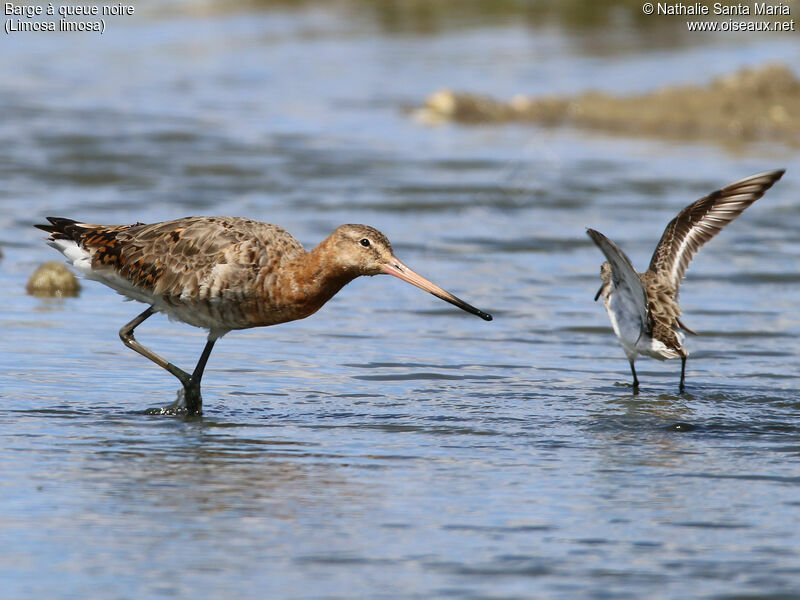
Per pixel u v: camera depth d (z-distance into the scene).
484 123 31.03
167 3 50.78
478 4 49.91
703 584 7.82
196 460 10.27
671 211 21.59
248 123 29.91
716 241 20.02
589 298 16.77
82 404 11.93
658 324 12.48
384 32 44.56
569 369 13.67
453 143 28.11
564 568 8.05
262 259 11.73
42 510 8.95
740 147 28.00
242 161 25.22
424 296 16.97
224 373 13.28
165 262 11.83
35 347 13.94
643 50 40.53
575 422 11.63
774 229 20.72
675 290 12.83
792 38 42.66
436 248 19.14
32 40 42.47
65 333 14.62
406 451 10.65
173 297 11.84
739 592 7.70
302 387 12.78
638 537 8.62
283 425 11.41
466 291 16.95
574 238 19.91
